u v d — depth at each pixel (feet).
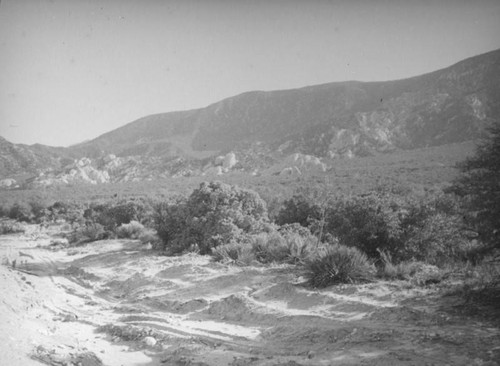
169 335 27.99
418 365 19.58
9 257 68.33
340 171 312.91
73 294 43.06
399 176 224.12
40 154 597.11
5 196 272.51
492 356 19.66
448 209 46.37
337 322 27.61
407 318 26.25
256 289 38.09
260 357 23.22
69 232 119.14
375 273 37.93
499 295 27.48
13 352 21.26
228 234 59.47
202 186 67.46
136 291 43.86
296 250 48.60
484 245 37.11
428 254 43.42
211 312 33.78
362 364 20.62
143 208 102.53
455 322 24.75
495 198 31.89
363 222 45.06
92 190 361.92
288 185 259.80
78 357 22.76
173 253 62.80
